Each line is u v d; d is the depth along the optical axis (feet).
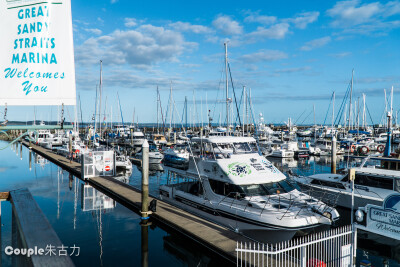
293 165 122.72
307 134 285.43
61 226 45.14
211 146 46.78
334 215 35.47
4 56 15.10
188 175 48.52
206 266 33.76
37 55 15.06
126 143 187.73
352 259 26.86
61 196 64.75
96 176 80.43
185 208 48.06
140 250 37.17
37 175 93.09
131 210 53.47
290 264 28.17
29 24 15.06
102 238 40.68
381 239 41.29
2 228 38.06
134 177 93.81
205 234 36.27
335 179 56.03
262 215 35.01
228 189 40.73
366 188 50.11
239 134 162.30
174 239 40.37
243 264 29.07
